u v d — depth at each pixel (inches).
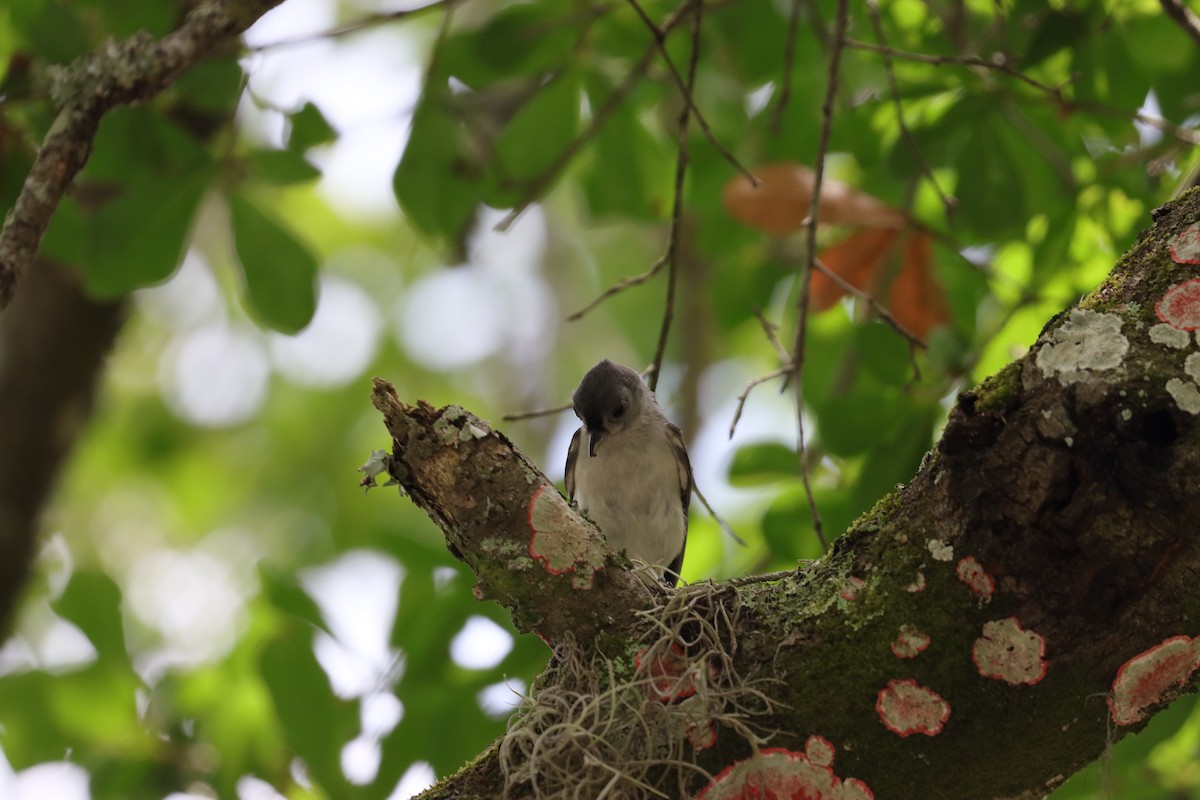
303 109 322.0
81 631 361.1
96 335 457.1
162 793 359.3
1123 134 360.5
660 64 383.9
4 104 296.7
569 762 199.3
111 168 318.7
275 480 689.0
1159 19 354.9
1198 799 347.6
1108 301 193.0
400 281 716.7
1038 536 186.4
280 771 365.4
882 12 382.3
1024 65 335.0
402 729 341.7
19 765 353.4
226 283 724.7
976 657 192.2
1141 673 187.6
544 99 358.3
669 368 644.7
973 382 323.0
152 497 700.0
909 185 375.9
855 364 377.4
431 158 353.7
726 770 195.3
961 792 195.5
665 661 205.0
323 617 354.6
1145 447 180.9
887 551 202.7
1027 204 344.8
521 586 209.8
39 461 452.8
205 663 396.5
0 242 217.0
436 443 207.9
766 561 358.0
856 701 195.8
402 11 321.7
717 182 410.0
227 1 243.8
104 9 309.0
